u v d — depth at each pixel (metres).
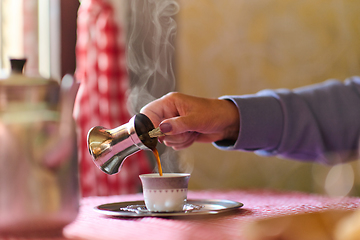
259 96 1.12
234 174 2.19
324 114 1.20
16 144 0.49
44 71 1.96
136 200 0.93
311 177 2.04
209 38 2.22
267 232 0.21
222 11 2.21
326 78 2.08
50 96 0.51
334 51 2.06
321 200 0.93
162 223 0.59
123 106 1.77
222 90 2.21
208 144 2.21
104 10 1.76
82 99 1.72
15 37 1.95
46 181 0.50
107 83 1.73
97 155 0.67
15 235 0.50
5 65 1.92
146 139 0.71
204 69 2.22
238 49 2.20
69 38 1.96
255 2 2.17
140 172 1.80
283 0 2.12
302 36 2.11
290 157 1.19
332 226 0.21
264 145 1.09
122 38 2.01
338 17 2.05
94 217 0.69
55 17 1.95
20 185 0.48
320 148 1.15
